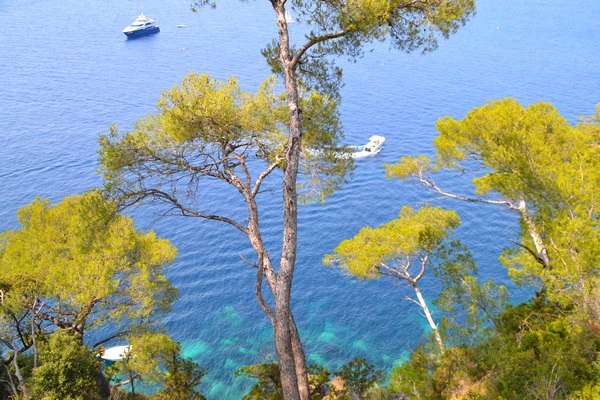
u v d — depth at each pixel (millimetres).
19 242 19562
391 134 69312
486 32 145875
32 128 75625
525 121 17516
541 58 107938
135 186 11688
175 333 33250
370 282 37625
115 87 98500
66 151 65500
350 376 16391
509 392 11242
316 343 31750
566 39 127000
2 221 46344
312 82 11375
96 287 17828
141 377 20172
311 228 46781
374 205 50406
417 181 22812
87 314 18672
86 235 12016
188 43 143000
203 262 41812
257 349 31422
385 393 14227
